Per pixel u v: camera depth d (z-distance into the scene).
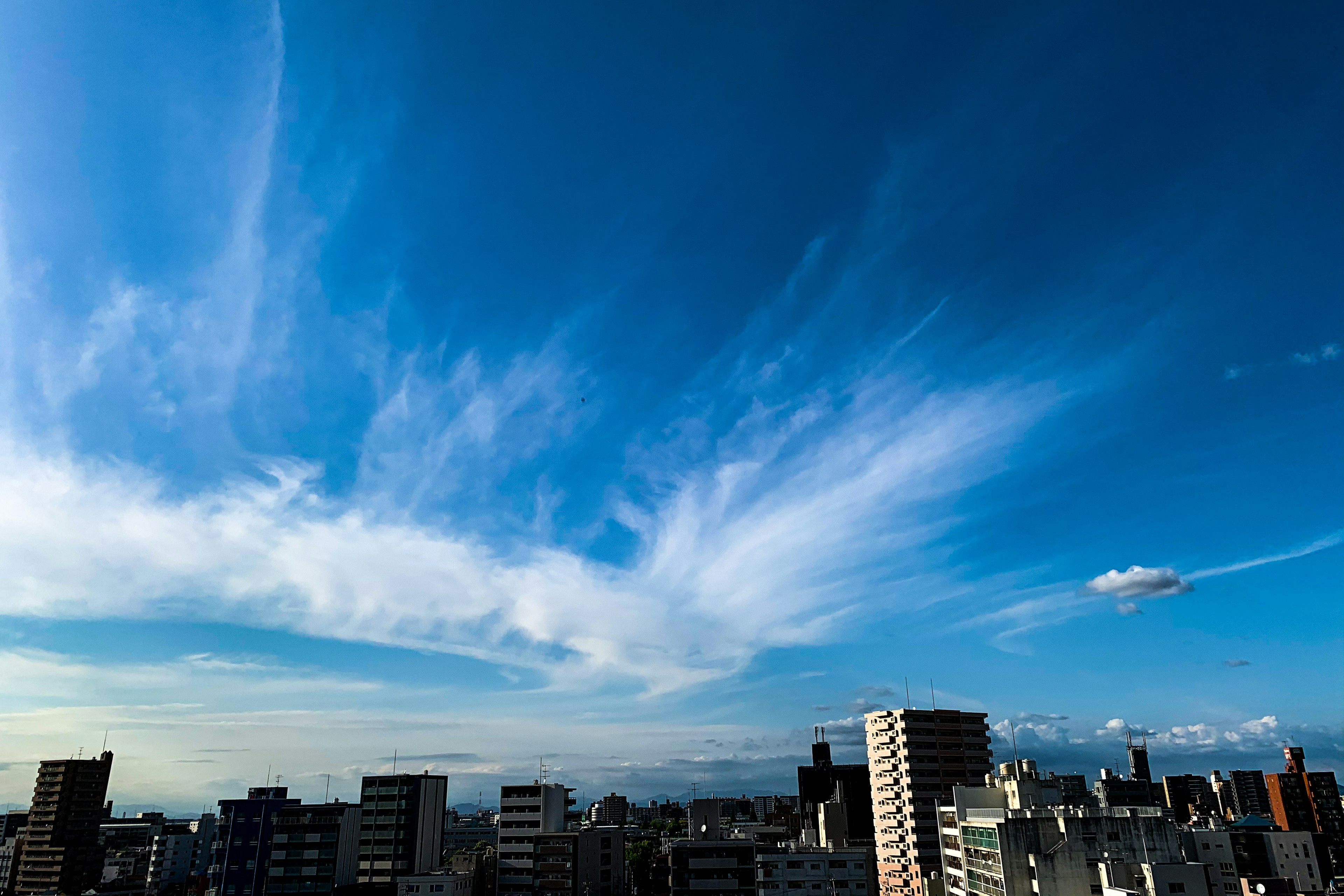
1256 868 151.50
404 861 146.12
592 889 143.00
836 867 126.69
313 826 141.25
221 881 163.00
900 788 156.00
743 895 130.75
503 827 145.62
